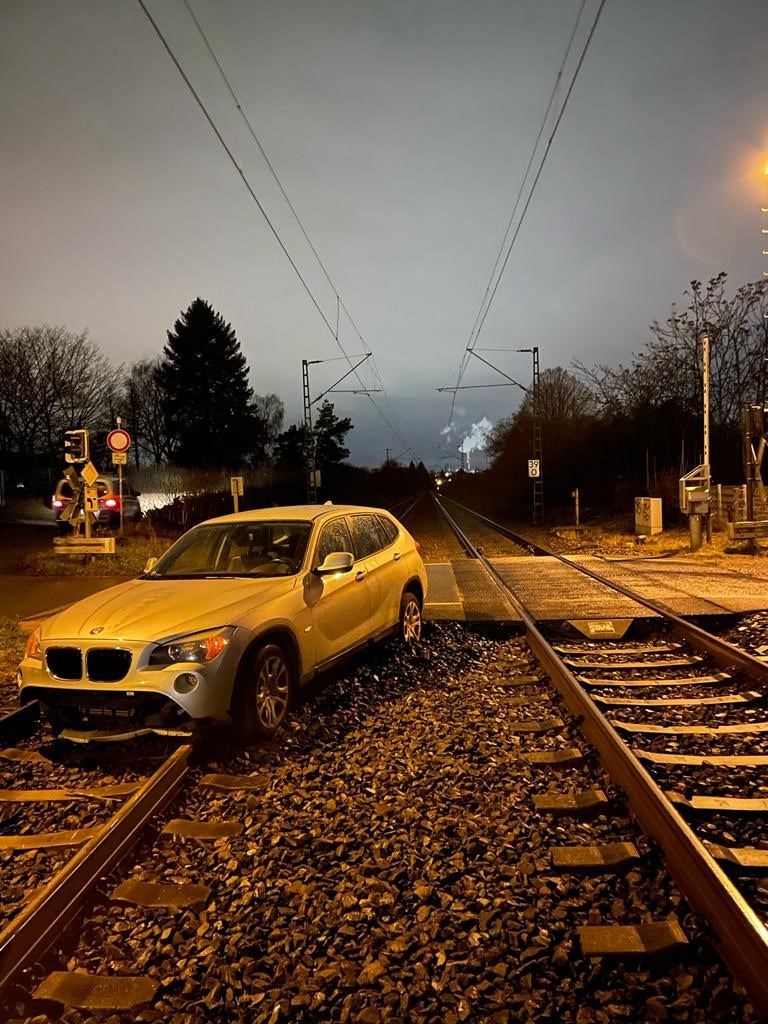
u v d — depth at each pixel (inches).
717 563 644.1
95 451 1939.0
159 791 181.5
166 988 119.0
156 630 208.2
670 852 143.3
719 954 117.8
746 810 169.9
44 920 129.5
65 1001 116.0
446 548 975.6
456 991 113.3
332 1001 113.3
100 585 598.9
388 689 280.2
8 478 1652.3
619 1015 107.3
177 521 1220.5
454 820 169.0
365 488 3097.9
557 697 265.3
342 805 180.5
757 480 851.4
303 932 130.0
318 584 258.8
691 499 743.1
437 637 357.1
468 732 229.3
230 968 121.0
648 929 123.9
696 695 266.8
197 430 2568.9
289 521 280.4
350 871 150.0
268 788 192.9
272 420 3759.8
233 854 159.6
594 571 593.3
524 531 1322.6
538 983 114.9
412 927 130.3
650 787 162.2
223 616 217.2
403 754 214.1
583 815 172.1
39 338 1791.3
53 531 1174.3
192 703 201.6
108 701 206.2
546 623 377.7
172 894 144.6
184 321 2650.1
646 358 1439.5
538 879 142.9
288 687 236.8
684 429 1398.9
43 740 239.0
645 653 332.8
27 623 432.1
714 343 1278.3
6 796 195.6
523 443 2500.0
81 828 175.9
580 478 1950.1
